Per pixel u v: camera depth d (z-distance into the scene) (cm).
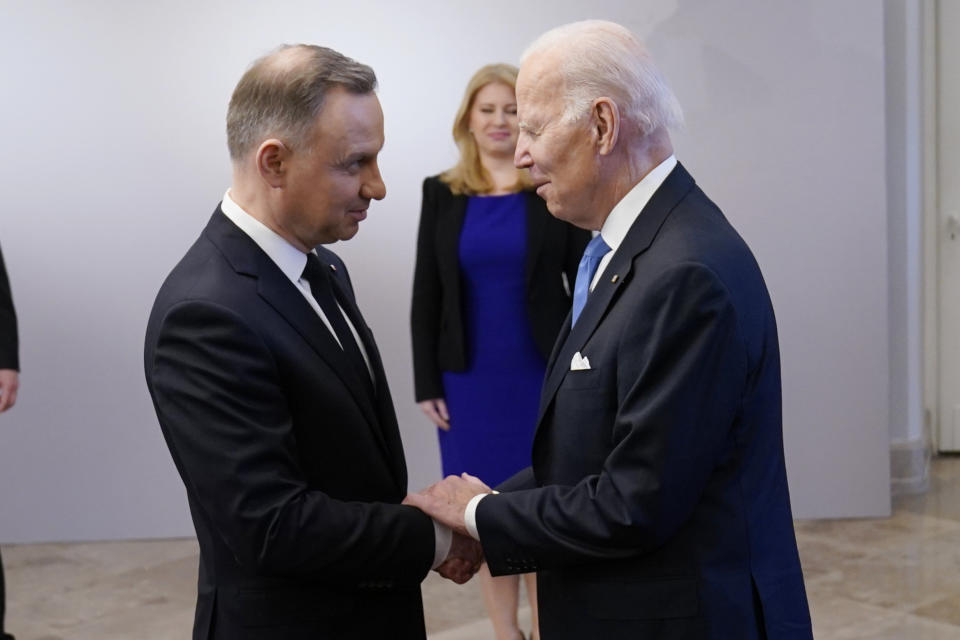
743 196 479
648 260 185
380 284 492
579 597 193
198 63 478
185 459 182
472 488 202
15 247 485
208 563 198
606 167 193
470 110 373
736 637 185
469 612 414
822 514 496
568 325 206
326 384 191
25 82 477
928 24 566
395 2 478
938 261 590
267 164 187
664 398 175
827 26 468
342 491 196
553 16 476
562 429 193
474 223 372
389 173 486
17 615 418
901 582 422
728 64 472
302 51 191
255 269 189
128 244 486
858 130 473
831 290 482
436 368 384
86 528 501
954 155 580
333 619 193
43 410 494
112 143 481
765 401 189
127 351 491
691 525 186
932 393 599
